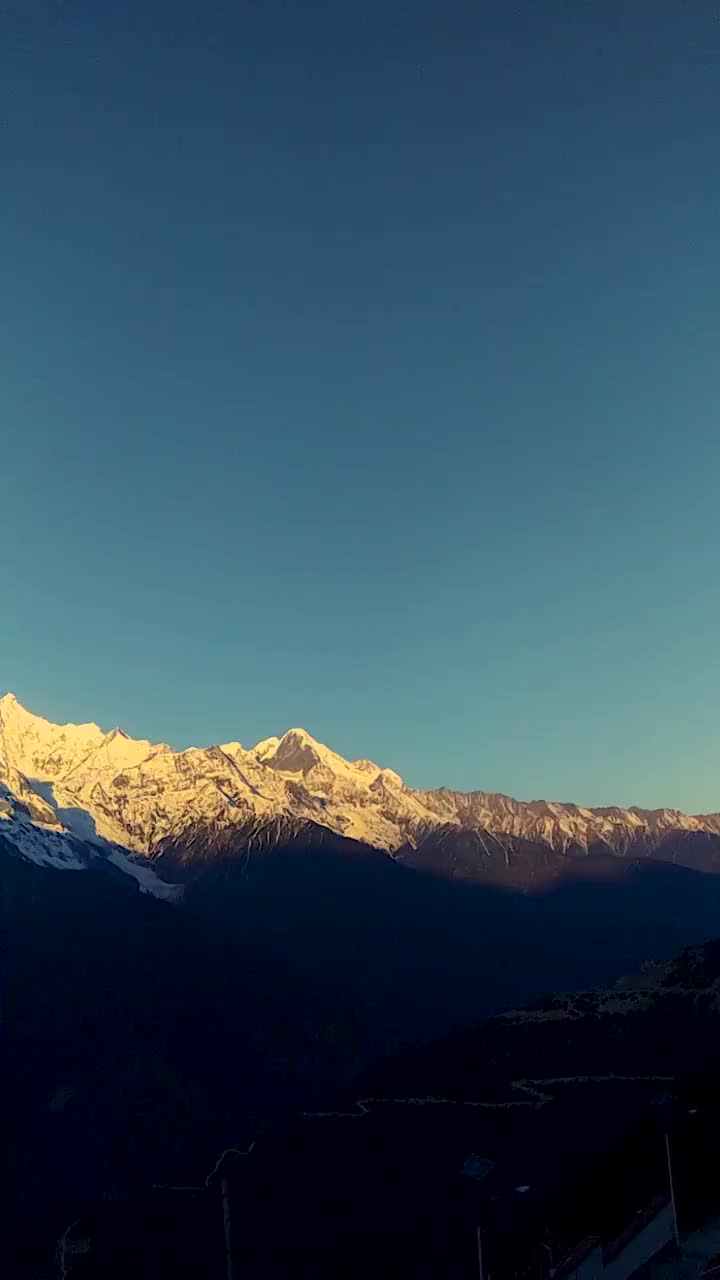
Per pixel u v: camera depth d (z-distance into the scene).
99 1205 164.75
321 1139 148.62
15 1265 146.25
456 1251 103.94
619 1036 153.50
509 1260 94.88
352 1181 132.25
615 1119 124.12
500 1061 156.75
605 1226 89.81
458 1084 153.00
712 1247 79.19
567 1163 117.38
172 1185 156.38
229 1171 151.38
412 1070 165.25
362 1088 166.88
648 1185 94.56
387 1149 137.75
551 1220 100.06
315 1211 127.06
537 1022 167.50
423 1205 118.56
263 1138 159.88
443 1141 134.50
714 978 160.62
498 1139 130.62
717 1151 95.50
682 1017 151.88
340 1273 108.44
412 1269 103.25
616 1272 81.00
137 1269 128.38
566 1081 143.12
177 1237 133.50
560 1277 83.50
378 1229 116.12
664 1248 81.00
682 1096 119.75
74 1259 140.88
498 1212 110.69
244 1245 124.00
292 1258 116.44
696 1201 87.25
